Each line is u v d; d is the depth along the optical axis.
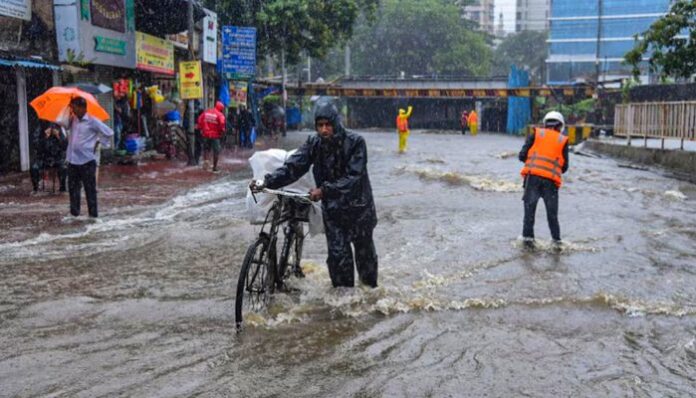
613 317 5.58
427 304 5.80
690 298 6.13
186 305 5.81
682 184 15.39
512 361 4.61
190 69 18.94
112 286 6.40
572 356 4.71
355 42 72.75
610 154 24.28
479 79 53.22
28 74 16.28
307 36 36.69
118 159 18.86
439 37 72.69
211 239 8.55
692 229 9.64
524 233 8.44
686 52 21.25
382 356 4.68
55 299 5.96
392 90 46.44
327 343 4.90
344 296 5.85
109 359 4.59
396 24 71.88
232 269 7.10
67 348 4.79
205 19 27.05
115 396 4.01
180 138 22.02
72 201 10.01
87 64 17.94
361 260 6.04
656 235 9.15
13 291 6.20
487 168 19.05
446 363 4.57
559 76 77.56
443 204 11.79
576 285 6.50
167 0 20.11
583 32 76.31
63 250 7.91
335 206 5.67
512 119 51.06
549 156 8.30
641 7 73.69
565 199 12.77
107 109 19.23
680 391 4.15
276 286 6.00
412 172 17.41
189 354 4.68
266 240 5.52
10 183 14.09
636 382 4.27
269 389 4.13
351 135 5.70
